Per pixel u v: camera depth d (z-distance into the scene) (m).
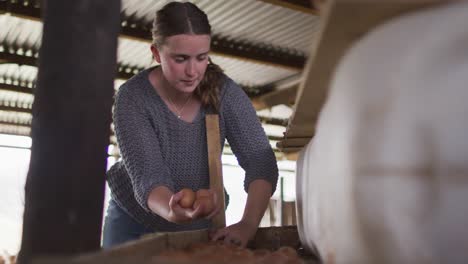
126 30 5.29
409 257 0.57
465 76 0.55
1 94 7.54
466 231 0.53
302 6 4.57
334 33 0.69
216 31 5.58
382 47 0.63
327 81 0.87
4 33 5.59
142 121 1.59
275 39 5.77
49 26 0.87
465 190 0.53
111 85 0.91
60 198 0.83
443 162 0.54
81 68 0.86
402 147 0.57
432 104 0.56
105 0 0.90
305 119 1.21
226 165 12.53
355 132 0.62
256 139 1.69
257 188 1.63
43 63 0.87
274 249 1.65
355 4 0.62
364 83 0.63
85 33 0.87
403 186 0.56
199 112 1.67
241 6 4.96
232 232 1.44
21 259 0.84
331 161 0.69
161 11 1.51
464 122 0.54
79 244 0.83
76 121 0.85
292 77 6.90
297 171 1.42
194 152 1.68
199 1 4.90
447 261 0.55
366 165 0.60
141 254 0.86
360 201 0.60
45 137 0.84
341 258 0.68
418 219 0.55
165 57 1.49
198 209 1.21
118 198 1.79
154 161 1.54
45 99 0.85
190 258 0.88
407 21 0.63
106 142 0.90
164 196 1.43
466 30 0.57
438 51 0.58
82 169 0.84
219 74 1.69
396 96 0.59
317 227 0.86
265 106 7.18
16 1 4.82
